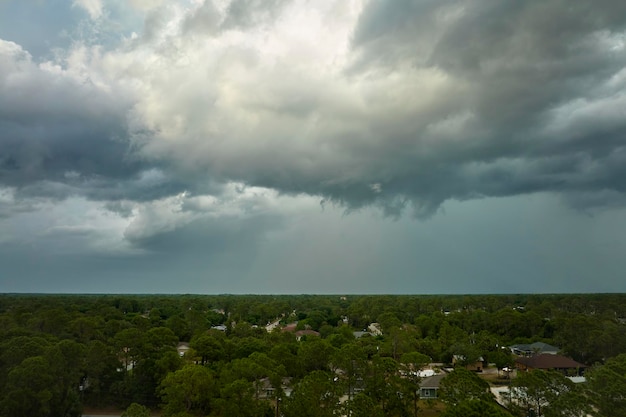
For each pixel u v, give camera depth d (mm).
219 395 59188
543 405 52531
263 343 89812
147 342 78875
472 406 40531
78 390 70750
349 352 69625
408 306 184125
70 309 149500
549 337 125562
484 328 133625
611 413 47156
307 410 50594
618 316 172125
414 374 69875
